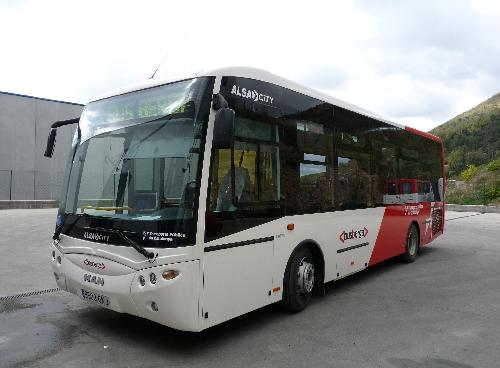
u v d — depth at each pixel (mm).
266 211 5078
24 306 6074
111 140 4875
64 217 5035
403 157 9391
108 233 4434
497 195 30797
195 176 4195
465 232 16469
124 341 4766
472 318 5691
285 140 5484
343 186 6867
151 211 4250
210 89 4422
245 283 4734
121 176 4598
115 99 5066
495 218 22641
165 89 4664
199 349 4566
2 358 4289
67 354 4398
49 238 12969
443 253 11344
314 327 5285
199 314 4156
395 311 5988
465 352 4535
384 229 8352
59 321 5422
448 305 6301
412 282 7844
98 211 4703
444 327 5320
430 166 11172
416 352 4527
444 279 8102
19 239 12773
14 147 26969
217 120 4074
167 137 4449
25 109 27406
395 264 9672
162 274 4023
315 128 6172
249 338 4898
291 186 5570
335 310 6012
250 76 4980
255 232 4883
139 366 4125
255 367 4129
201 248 4160
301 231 5738
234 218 4582
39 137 27875
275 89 5387
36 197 27609
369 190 7754
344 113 6992
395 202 8883
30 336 4906
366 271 8883
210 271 4266
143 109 4758
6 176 26641
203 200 4211
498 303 6430
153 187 4344
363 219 7480
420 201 10336
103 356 4355
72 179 5145
